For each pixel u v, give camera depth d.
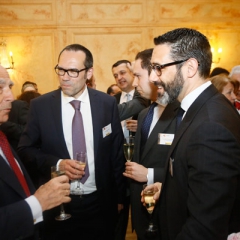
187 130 1.08
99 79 5.89
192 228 0.95
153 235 1.65
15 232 1.12
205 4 5.95
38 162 1.85
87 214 1.89
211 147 0.95
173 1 5.90
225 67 6.10
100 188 1.91
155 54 1.16
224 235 0.94
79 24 5.77
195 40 1.11
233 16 6.01
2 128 2.56
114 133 2.03
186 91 1.15
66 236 1.89
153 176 1.63
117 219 2.15
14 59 5.73
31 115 1.95
